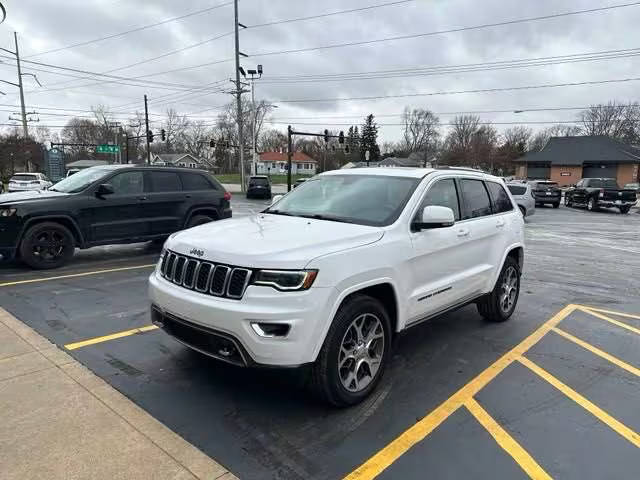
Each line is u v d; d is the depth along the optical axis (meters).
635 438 3.22
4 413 3.22
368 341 3.61
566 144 54.78
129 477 2.61
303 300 3.08
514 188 20.70
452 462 2.89
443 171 4.80
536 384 4.03
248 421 3.27
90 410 3.30
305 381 3.36
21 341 4.55
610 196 27.50
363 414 3.43
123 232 8.64
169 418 3.27
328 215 4.24
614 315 6.23
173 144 104.12
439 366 4.36
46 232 7.82
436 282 4.32
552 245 13.43
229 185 58.66
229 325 3.09
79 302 5.95
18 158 56.22
